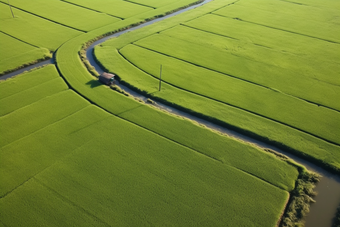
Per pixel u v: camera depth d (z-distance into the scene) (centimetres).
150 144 2530
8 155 2370
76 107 2948
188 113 2961
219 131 2747
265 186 2203
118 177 2220
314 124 2830
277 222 1966
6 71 3528
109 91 3219
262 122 2834
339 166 2373
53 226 1877
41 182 2159
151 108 2973
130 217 1950
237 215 1994
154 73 3578
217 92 3259
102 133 2623
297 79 3550
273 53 4153
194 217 1969
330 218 2022
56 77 3453
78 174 2230
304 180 2261
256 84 3438
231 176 2270
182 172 2286
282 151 2555
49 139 2539
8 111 2866
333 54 4172
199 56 4009
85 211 1973
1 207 1981
